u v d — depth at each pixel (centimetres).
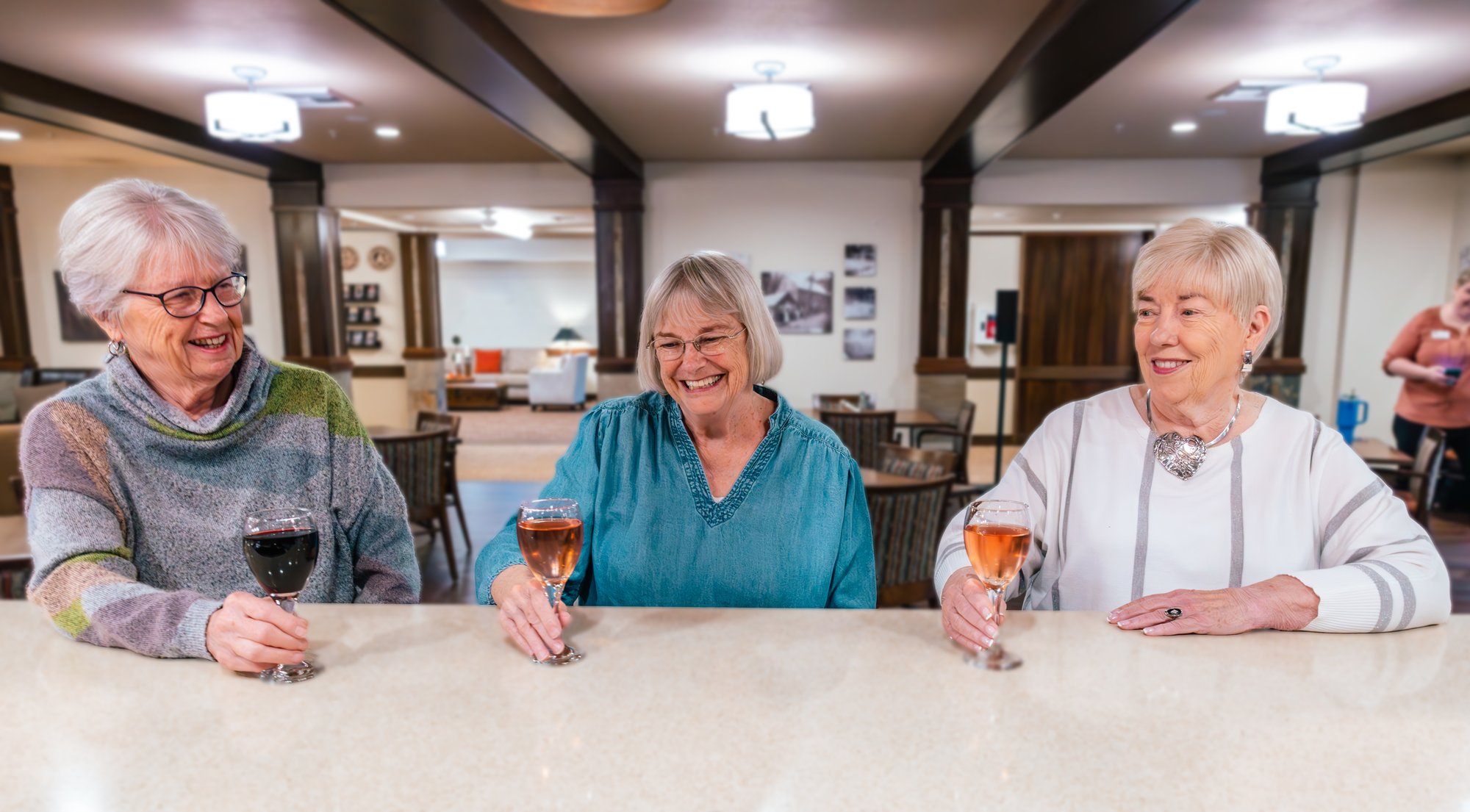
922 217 723
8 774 73
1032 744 77
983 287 982
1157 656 97
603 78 473
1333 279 717
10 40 412
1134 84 479
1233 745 77
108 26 391
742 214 742
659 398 136
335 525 140
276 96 460
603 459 134
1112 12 319
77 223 110
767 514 129
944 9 363
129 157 729
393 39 352
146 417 119
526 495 633
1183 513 130
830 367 755
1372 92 500
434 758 75
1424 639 102
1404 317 711
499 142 657
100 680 91
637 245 733
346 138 643
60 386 643
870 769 74
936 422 613
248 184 770
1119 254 906
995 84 448
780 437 131
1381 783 71
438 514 448
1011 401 959
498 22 376
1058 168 722
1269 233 708
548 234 1249
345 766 74
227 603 94
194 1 358
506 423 1082
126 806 68
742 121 451
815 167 736
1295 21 377
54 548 107
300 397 135
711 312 119
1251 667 94
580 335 1502
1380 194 700
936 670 93
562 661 95
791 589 128
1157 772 73
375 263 1078
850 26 385
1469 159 681
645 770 73
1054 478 141
